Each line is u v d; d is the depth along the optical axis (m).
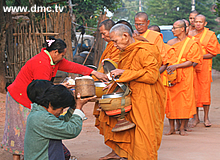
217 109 9.16
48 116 2.69
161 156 4.41
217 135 5.91
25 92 3.83
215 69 25.12
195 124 7.02
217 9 16.94
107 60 4.19
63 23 11.24
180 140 5.49
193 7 42.41
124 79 3.57
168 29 17.25
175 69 5.92
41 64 3.75
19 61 10.66
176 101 6.05
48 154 2.69
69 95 2.81
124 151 3.81
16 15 11.20
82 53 14.05
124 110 3.57
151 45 3.65
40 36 10.58
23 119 3.86
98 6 22.73
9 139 3.94
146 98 3.60
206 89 7.09
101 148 5.05
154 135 3.59
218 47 7.38
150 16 48.22
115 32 3.65
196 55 6.09
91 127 6.82
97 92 4.08
